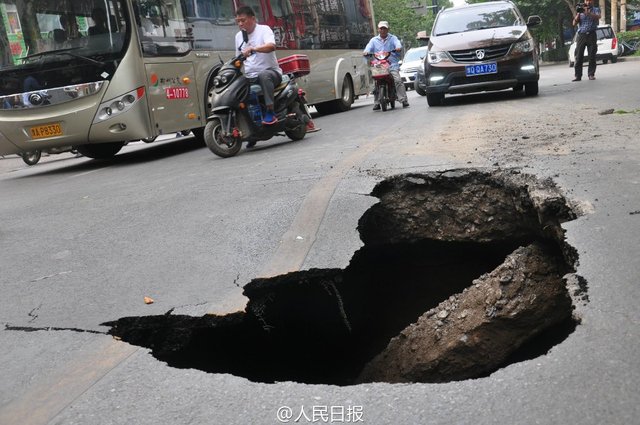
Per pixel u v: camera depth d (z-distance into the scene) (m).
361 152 6.34
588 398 1.82
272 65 8.01
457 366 3.49
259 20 11.23
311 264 3.38
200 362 3.07
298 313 3.71
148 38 8.53
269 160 6.83
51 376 2.33
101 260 3.80
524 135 6.20
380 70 11.88
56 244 4.30
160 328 2.91
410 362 3.66
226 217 4.43
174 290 3.17
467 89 10.70
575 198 3.69
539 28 37.03
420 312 5.50
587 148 5.10
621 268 2.65
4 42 8.25
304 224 4.05
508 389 1.91
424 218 4.93
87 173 8.60
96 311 2.98
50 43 8.18
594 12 13.38
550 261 3.74
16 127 8.31
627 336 2.12
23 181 8.83
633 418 1.72
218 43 10.04
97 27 8.12
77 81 8.15
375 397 1.96
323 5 14.14
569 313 3.21
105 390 2.18
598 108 7.98
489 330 3.49
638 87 10.45
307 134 9.30
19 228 4.99
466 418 1.80
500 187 4.60
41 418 2.05
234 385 2.12
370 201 4.40
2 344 2.67
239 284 3.20
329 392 2.01
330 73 14.30
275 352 3.60
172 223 4.48
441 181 4.86
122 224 4.65
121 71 8.17
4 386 2.29
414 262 5.39
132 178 7.16
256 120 7.95
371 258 5.05
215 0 10.03
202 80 9.59
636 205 3.42
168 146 12.05
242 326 3.29
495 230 4.69
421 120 9.12
